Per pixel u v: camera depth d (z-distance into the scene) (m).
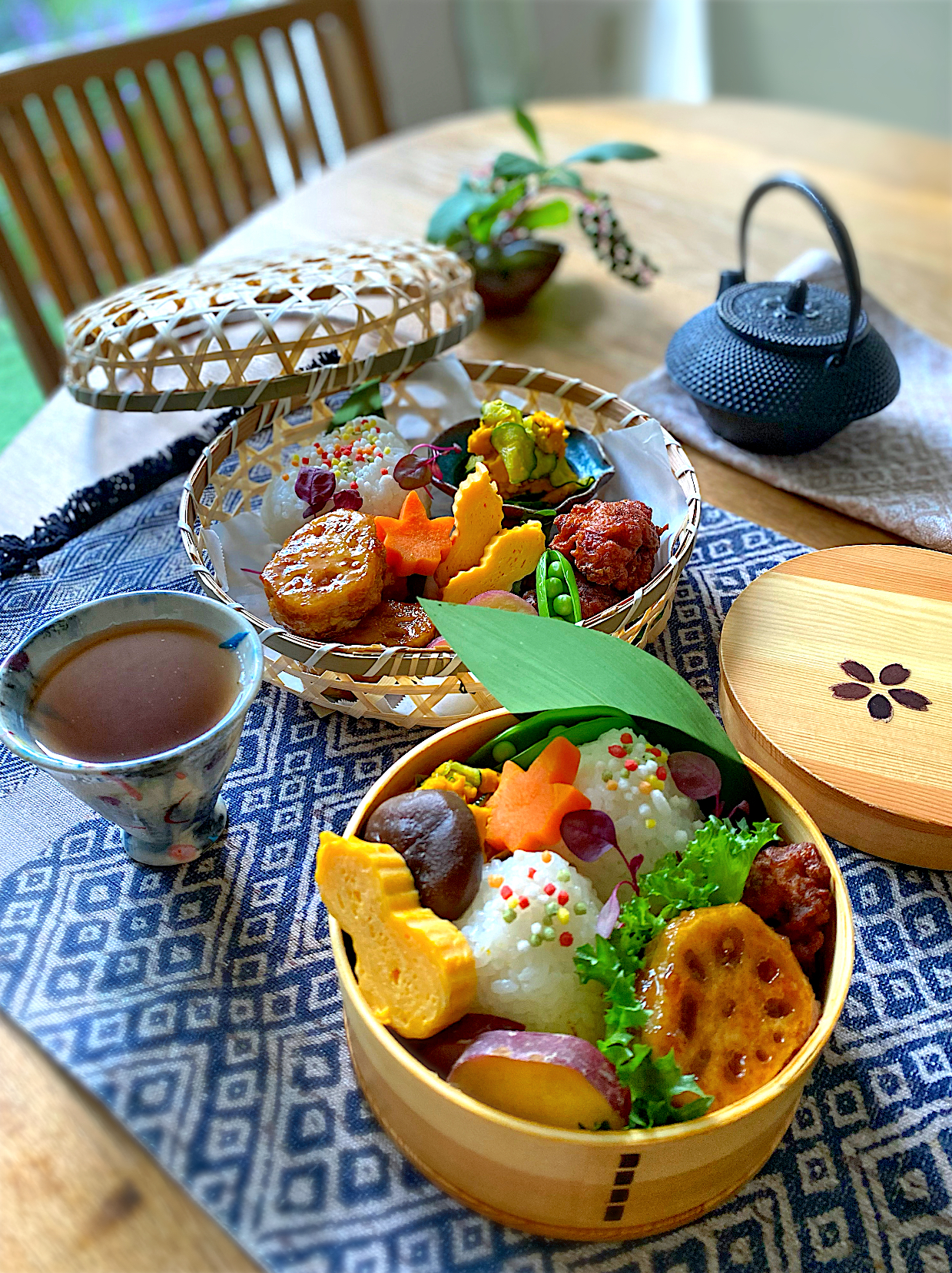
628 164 0.85
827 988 0.27
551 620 0.33
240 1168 0.27
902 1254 0.26
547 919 0.27
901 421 0.56
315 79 1.21
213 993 0.32
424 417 0.54
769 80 1.46
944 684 0.38
